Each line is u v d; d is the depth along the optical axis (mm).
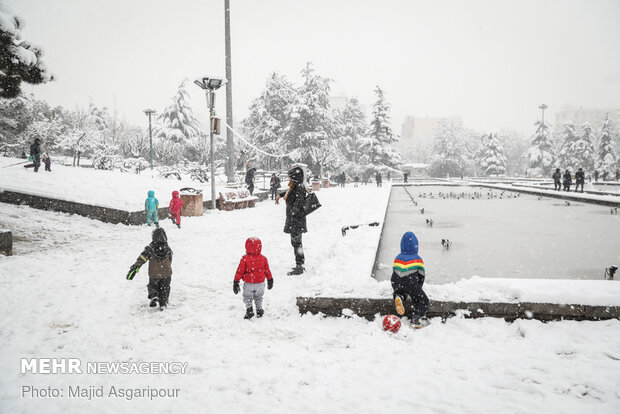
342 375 3740
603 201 21531
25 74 11062
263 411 3184
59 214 13141
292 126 46062
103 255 8898
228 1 20719
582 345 4105
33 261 8062
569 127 82375
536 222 14867
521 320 4836
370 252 8023
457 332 4723
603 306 4703
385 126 61562
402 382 3572
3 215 12172
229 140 21531
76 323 5160
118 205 13336
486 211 18891
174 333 4906
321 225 13398
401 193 33312
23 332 4840
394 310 5219
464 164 94750
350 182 52812
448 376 3662
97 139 36656
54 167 19531
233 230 12664
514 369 3717
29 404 3295
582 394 3273
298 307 5574
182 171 32844
